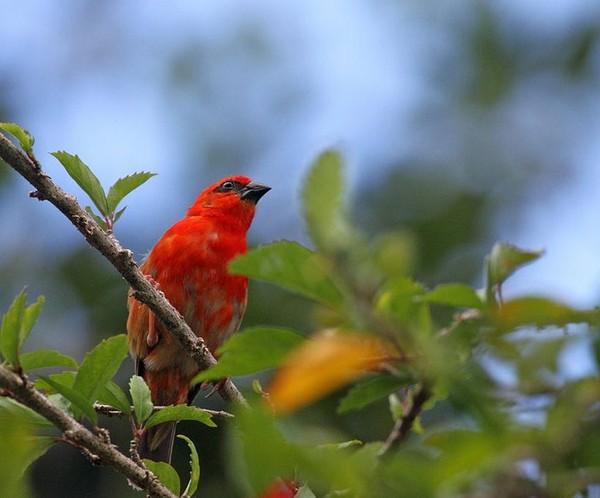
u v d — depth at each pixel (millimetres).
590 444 3365
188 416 6516
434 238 15758
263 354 3953
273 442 3320
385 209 16125
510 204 16453
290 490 5254
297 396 3514
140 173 8203
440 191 16375
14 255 16141
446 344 3908
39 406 5527
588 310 3680
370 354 3744
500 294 4379
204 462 13672
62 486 14234
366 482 3373
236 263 3740
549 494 3357
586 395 3467
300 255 3734
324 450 3445
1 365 5551
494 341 3758
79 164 8070
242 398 8727
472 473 3389
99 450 5832
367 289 3635
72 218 7969
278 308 13844
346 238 3426
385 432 12609
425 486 3307
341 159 3402
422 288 3963
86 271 15578
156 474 6434
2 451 4195
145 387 6531
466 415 3531
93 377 5707
